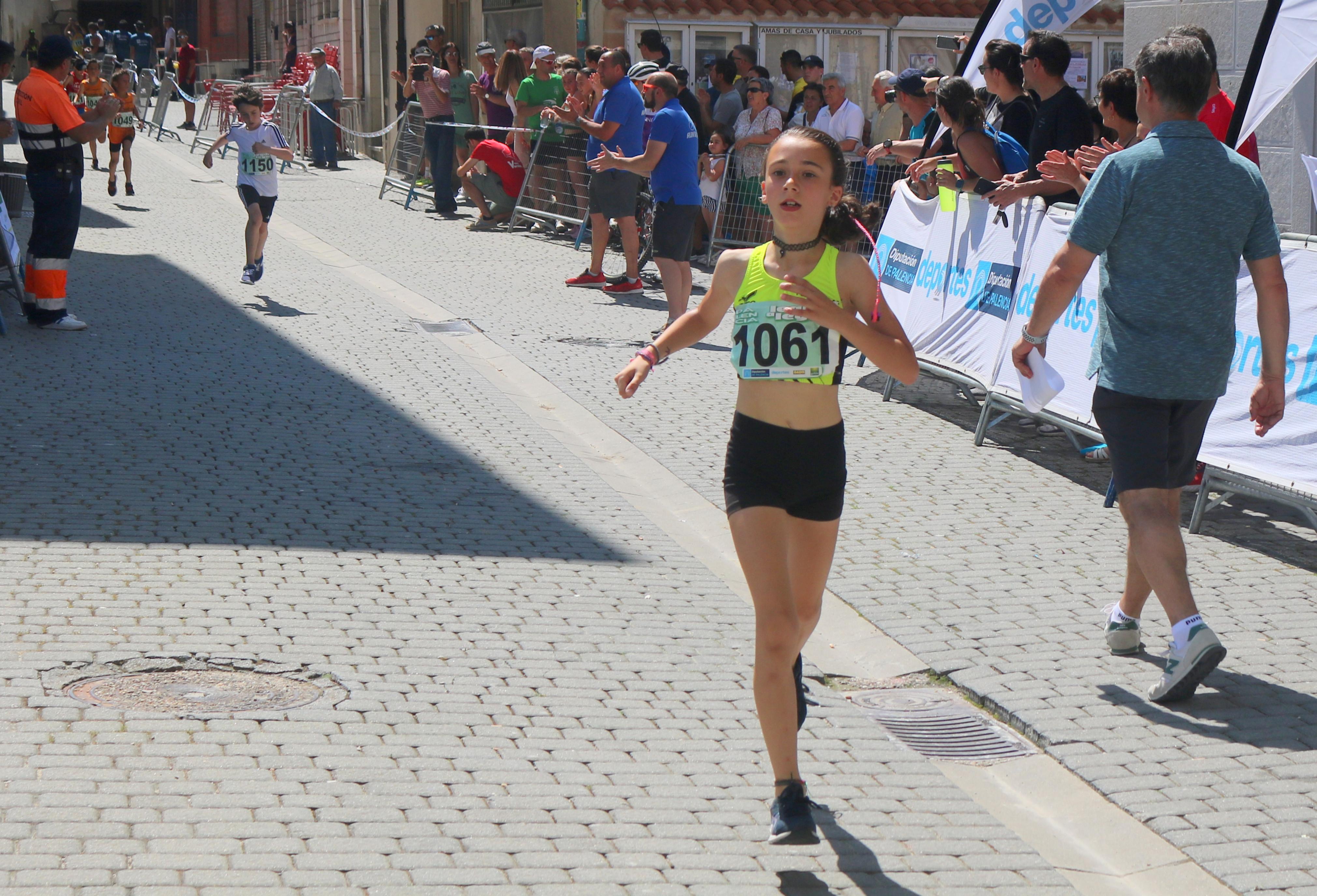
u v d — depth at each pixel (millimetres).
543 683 7711
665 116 17797
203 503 10352
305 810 6094
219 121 47969
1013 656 8359
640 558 10008
